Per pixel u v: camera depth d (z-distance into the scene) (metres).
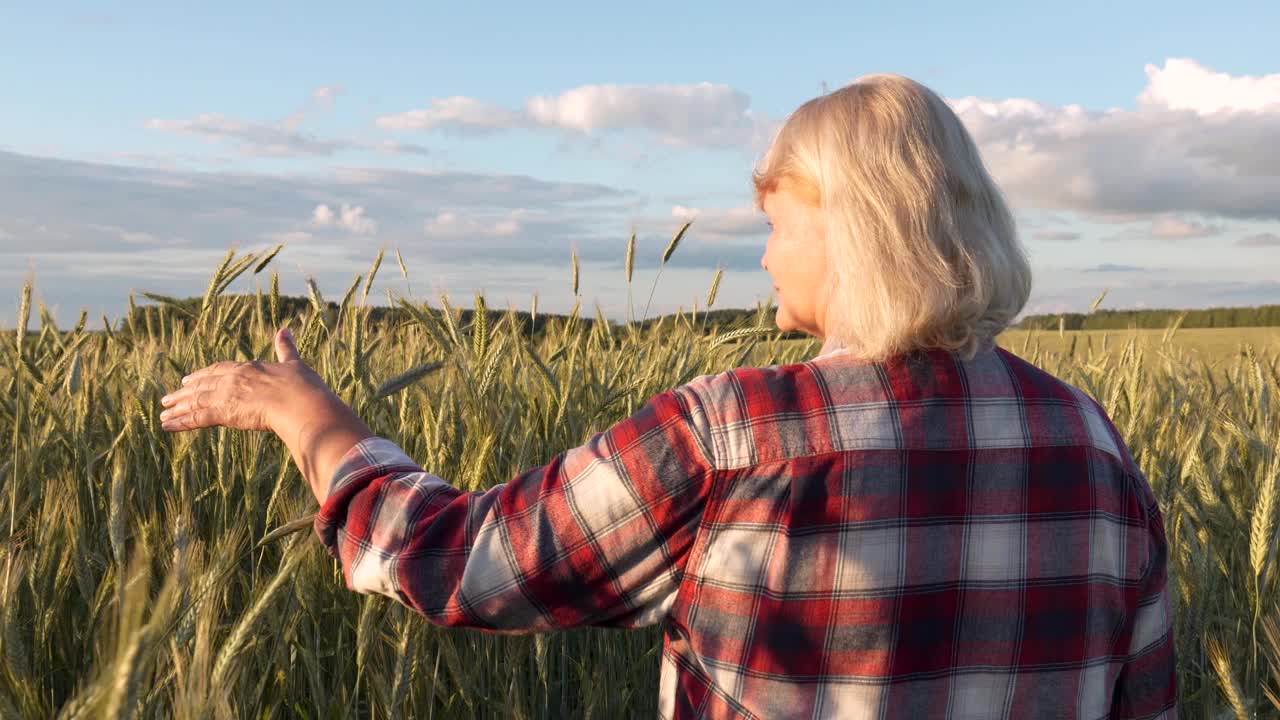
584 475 0.93
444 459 1.87
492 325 2.19
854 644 0.88
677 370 2.88
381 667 1.74
